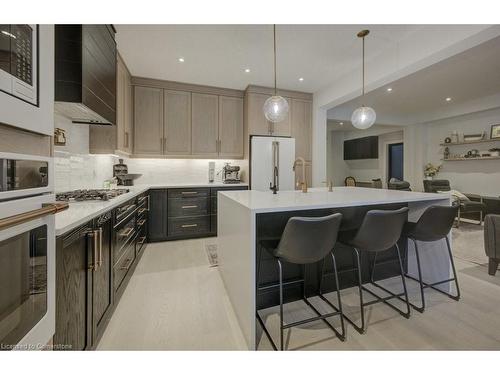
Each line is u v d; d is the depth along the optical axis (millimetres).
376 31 2426
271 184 3934
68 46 1688
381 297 2021
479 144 5172
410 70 2621
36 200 792
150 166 3994
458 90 4266
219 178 4402
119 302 1933
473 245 3389
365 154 7559
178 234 3639
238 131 4172
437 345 1469
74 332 1152
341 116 5480
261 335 1583
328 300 1974
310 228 1370
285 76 3592
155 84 3664
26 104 740
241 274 1625
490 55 2951
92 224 1361
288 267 1962
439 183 5184
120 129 2973
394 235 1669
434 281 2217
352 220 2086
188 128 3859
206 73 3488
